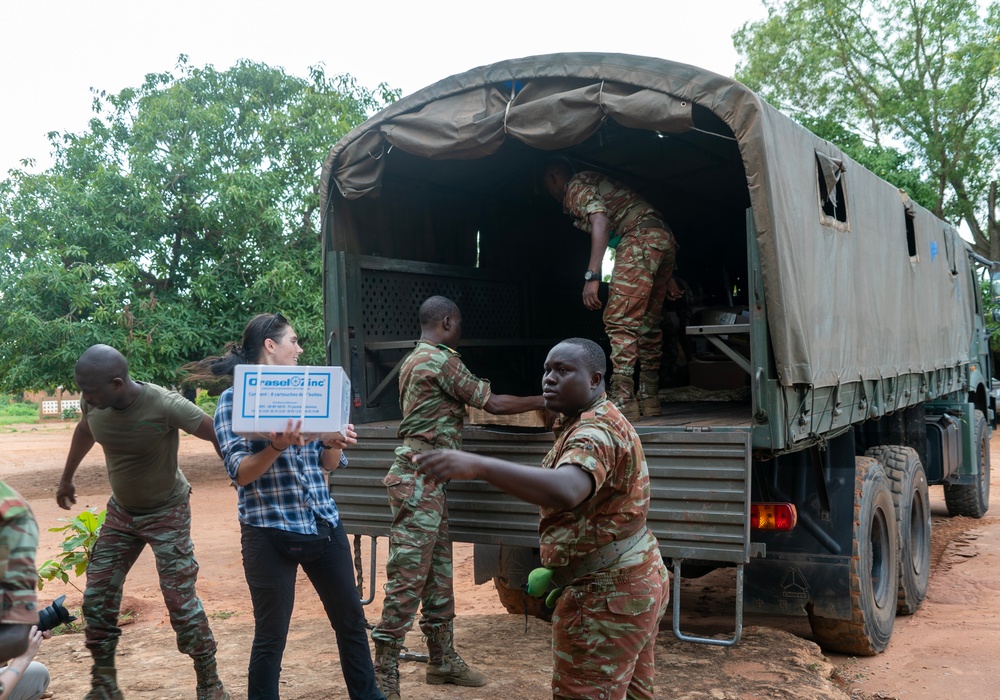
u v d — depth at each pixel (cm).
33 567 198
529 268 680
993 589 640
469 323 606
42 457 1916
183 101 1425
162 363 1298
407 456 389
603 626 243
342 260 488
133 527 362
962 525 884
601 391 255
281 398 289
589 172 479
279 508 313
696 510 376
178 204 1409
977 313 963
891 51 2288
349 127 1466
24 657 235
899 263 609
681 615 579
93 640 364
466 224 614
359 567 468
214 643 369
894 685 438
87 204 1319
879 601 496
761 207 379
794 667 418
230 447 312
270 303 1355
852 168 514
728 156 614
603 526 244
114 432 345
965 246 898
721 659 429
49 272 1248
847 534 464
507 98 438
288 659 441
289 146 1466
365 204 517
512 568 515
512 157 573
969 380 886
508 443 423
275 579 313
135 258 1376
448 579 399
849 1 2270
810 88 2367
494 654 446
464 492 431
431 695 380
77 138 1469
